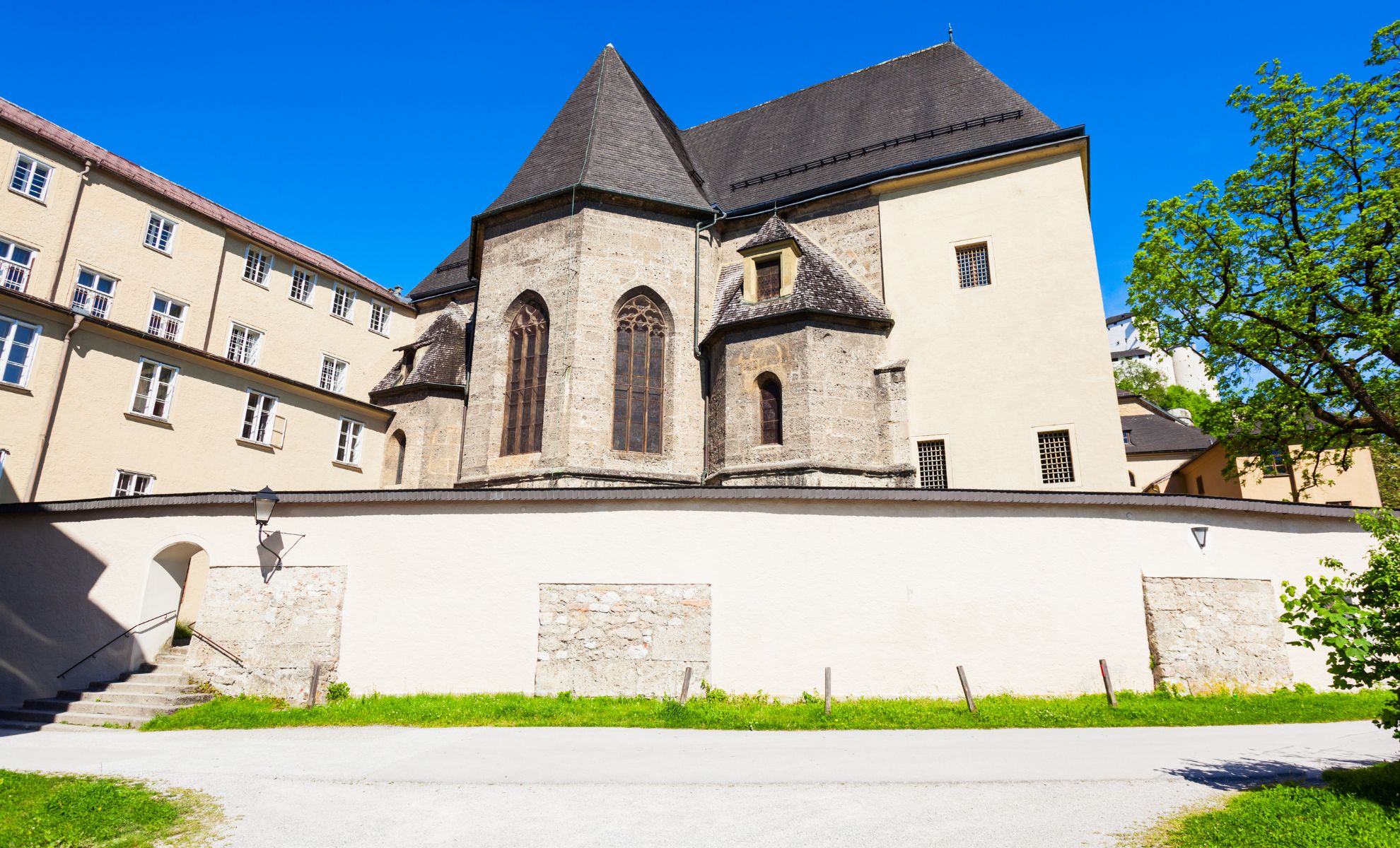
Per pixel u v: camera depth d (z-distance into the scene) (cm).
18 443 1855
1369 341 1822
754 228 2525
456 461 2620
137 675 1457
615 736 1082
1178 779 800
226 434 2331
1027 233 2127
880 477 1991
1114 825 652
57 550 1592
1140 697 1288
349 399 2661
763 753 957
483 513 1417
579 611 1344
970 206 2219
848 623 1309
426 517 1432
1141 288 2141
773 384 2069
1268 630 1384
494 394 2277
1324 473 3256
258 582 1452
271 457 2448
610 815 704
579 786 804
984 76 2522
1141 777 808
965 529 1359
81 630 1525
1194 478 3778
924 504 1366
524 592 1367
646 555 1354
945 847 607
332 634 1393
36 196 2191
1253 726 1134
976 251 2197
